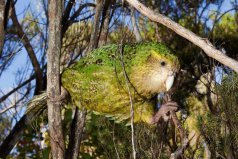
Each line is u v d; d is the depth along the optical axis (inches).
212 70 187.9
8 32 261.1
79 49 258.4
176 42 302.0
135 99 169.6
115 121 177.3
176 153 141.9
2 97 266.2
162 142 172.9
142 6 134.8
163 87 168.6
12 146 252.1
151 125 176.1
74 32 262.4
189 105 214.7
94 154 255.1
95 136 254.4
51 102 167.2
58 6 159.3
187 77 254.1
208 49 122.3
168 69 166.7
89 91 169.9
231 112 177.8
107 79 167.3
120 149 194.1
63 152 171.3
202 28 297.0
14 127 252.8
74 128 196.2
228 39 299.1
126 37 199.2
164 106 168.1
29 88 274.5
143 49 168.1
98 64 168.7
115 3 217.6
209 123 183.0
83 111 194.7
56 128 169.2
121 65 166.9
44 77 272.8
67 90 174.1
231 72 181.9
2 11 179.9
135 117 174.9
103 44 213.5
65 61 255.8
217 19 280.4
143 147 173.0
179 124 150.5
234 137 177.8
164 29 282.8
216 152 180.4
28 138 259.9
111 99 169.5
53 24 160.1
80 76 169.5
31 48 263.0
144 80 167.2
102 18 215.5
